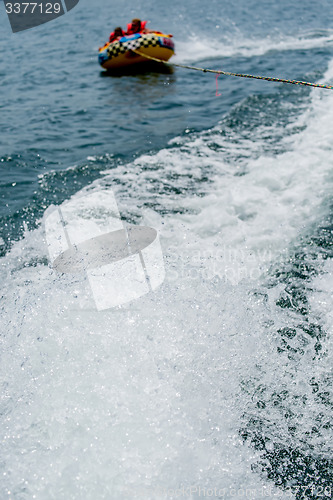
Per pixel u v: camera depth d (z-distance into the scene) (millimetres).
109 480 2277
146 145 6766
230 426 2551
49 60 13633
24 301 3314
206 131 7105
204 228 4336
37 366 2781
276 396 2691
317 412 2611
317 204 4539
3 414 2568
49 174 5934
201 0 23125
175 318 3064
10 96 10125
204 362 2822
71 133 7602
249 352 2912
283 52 12312
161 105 8828
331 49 12211
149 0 24578
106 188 5398
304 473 2367
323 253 3865
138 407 2570
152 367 2762
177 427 2504
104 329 2965
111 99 9539
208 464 2379
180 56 12758
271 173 5246
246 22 17016
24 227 4668
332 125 6473
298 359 2885
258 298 3359
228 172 5570
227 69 11062
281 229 4223
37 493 2234
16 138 7414
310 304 3318
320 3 19969
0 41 16891
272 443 2484
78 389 2643
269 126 6984
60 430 2475
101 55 11742
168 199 5004
